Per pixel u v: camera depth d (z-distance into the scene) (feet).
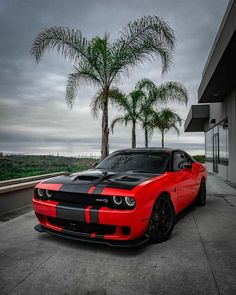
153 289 7.56
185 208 16.03
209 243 11.34
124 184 10.70
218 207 18.98
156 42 28.96
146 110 48.39
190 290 7.50
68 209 10.54
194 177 16.90
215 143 49.73
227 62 22.39
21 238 12.02
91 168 15.66
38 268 8.93
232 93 33.06
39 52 29.27
